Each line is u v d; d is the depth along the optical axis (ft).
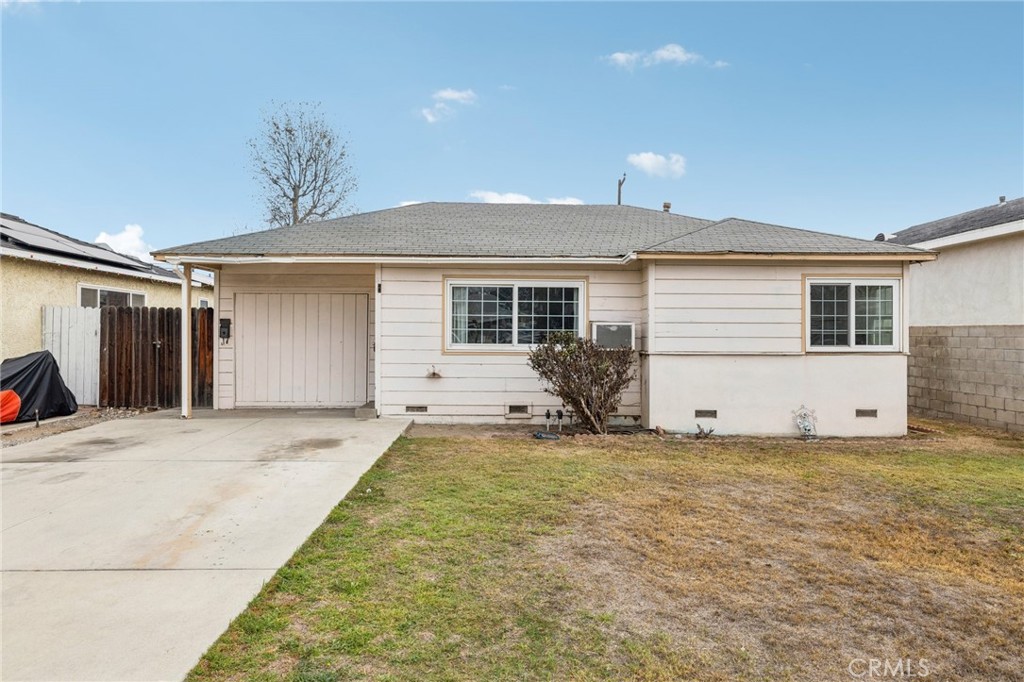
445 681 7.35
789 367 26.73
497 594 9.86
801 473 18.83
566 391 25.99
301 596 9.61
